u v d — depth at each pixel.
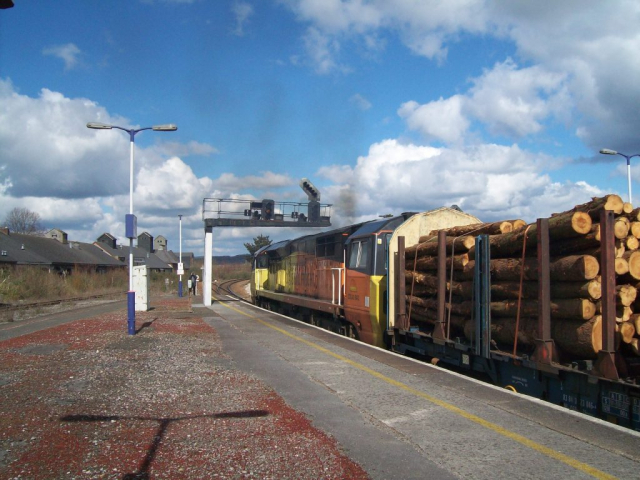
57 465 4.86
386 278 11.66
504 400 7.07
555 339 6.77
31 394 7.67
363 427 6.02
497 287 8.00
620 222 6.29
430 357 11.01
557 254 6.96
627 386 5.58
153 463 4.92
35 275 38.59
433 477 4.59
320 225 26.11
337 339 13.58
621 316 6.18
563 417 6.19
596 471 4.65
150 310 24.84
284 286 23.17
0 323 20.33
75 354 11.38
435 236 10.78
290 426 6.07
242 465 4.88
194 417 6.46
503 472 4.67
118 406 6.98
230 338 14.02
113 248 88.19
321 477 4.61
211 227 26.47
